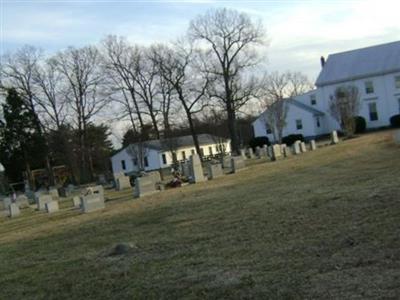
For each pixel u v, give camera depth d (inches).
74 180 2758.4
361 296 240.7
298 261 315.6
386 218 390.9
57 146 2807.6
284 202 563.2
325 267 293.6
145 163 3048.7
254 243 384.2
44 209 1204.5
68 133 2780.5
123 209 800.9
